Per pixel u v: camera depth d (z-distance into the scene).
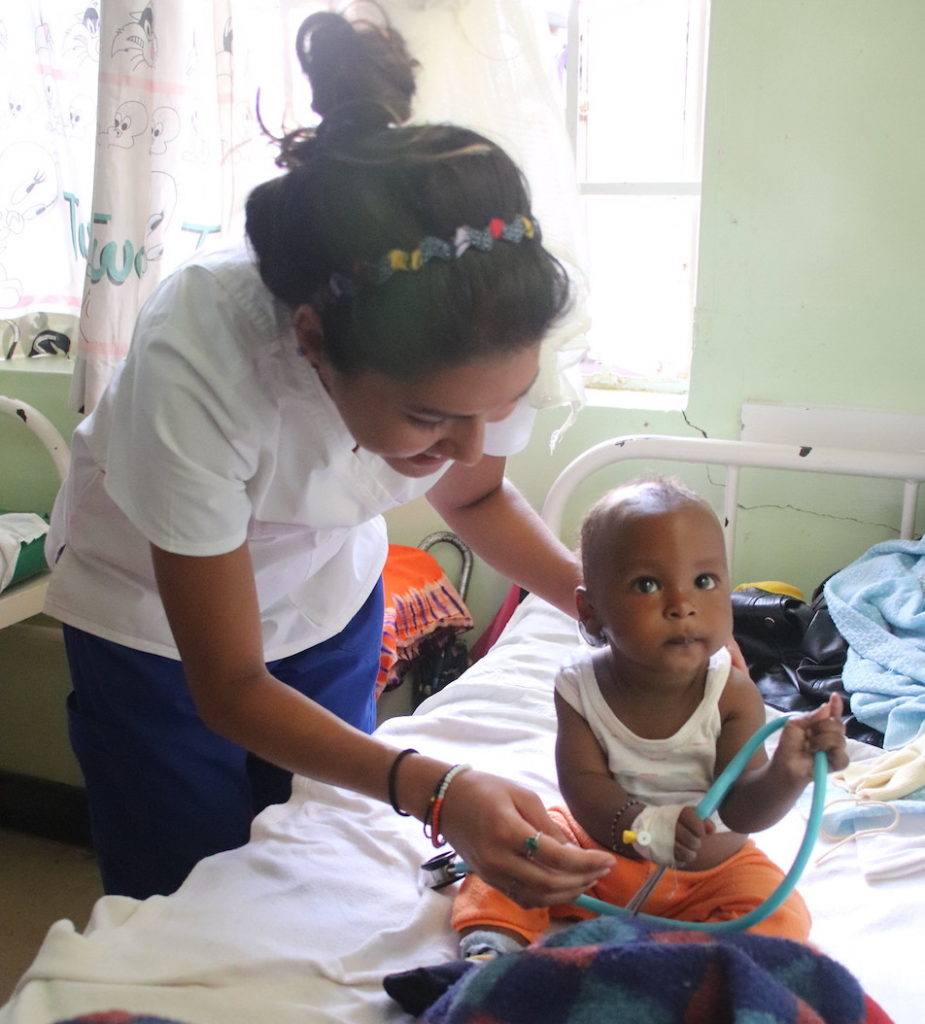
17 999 0.81
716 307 1.72
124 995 0.82
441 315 0.72
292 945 0.91
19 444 2.19
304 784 1.17
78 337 1.88
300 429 0.96
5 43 2.01
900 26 1.53
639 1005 0.71
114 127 1.75
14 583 1.92
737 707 0.97
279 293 0.82
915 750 1.21
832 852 1.08
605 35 1.87
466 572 1.97
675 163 1.90
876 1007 0.76
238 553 0.88
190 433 0.86
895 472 1.57
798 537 1.77
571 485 1.69
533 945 0.82
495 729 1.30
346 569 1.25
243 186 1.80
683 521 0.93
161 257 1.82
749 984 0.69
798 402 1.72
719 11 1.59
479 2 1.19
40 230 2.12
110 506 1.12
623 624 0.92
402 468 0.87
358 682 1.33
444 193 0.72
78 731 1.22
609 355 1.99
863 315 1.65
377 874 1.02
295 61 1.74
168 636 1.15
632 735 0.96
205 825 1.22
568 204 1.26
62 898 2.11
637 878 0.93
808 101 1.59
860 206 1.61
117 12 1.72
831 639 1.49
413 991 0.81
